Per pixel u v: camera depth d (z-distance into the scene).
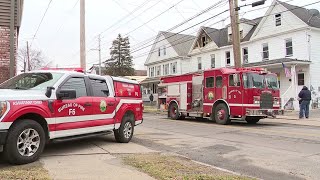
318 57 29.03
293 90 26.48
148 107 37.97
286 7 30.03
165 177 5.79
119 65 74.06
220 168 7.07
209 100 18.17
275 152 8.99
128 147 9.12
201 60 41.56
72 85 8.03
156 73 51.00
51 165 6.62
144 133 12.93
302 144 10.30
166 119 21.05
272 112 16.75
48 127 7.22
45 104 7.15
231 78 16.83
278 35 30.95
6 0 12.08
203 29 40.75
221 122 17.28
